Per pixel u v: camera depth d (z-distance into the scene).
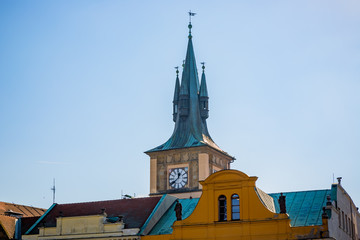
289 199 89.75
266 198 86.50
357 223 100.88
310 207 86.38
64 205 101.38
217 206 83.62
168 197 96.31
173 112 144.12
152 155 135.25
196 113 141.38
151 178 134.00
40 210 119.19
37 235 94.75
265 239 80.62
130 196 115.50
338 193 88.12
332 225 81.56
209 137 141.88
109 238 89.62
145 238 88.00
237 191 83.19
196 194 128.62
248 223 81.56
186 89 142.38
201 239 83.25
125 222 91.88
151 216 91.38
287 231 80.12
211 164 134.12
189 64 145.50
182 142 137.00
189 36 147.50
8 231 98.12
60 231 93.12
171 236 85.19
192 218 84.38
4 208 111.06
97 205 98.38
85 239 91.00
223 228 82.56
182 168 132.25
